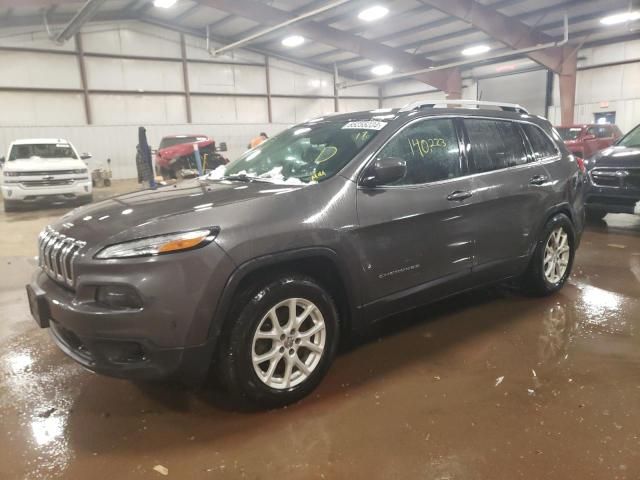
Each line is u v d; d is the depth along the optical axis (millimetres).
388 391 2750
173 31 20984
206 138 17406
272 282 2477
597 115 19922
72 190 11242
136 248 2209
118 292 2205
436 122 3297
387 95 28047
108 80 19750
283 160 3270
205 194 2717
